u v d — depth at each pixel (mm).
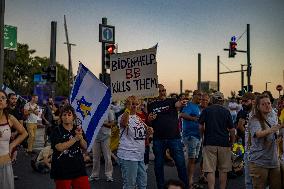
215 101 7438
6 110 5188
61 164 5180
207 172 7223
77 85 6449
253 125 5617
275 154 5590
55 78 21312
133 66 7395
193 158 8312
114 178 9391
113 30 14602
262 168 5586
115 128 9102
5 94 5117
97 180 9141
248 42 26156
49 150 10391
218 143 7199
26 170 10688
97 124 6234
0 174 5062
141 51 7320
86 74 6414
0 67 11586
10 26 24594
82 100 6371
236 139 9523
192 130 8297
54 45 23453
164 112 7383
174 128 7367
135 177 6473
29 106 13758
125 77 7469
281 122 5832
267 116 5691
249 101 8086
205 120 7293
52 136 5246
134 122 6496
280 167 5676
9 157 5164
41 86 30312
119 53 7504
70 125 5312
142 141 6523
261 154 5566
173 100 7449
